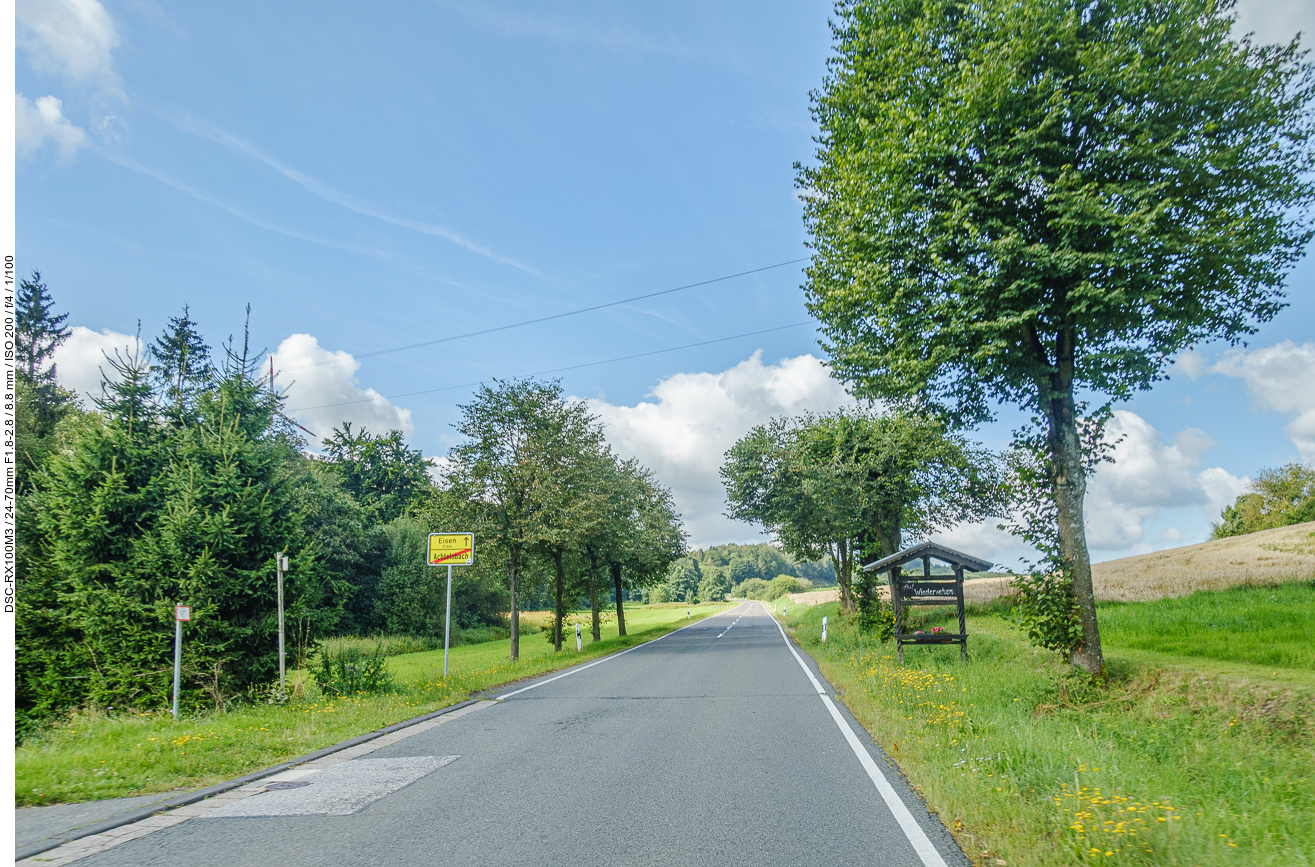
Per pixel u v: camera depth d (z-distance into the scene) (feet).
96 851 15.40
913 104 38.34
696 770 22.61
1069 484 38.70
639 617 249.96
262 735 30.37
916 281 38.14
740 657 69.05
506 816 17.79
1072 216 32.96
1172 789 18.57
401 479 207.31
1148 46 34.27
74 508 48.62
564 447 82.94
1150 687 34.35
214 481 50.57
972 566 52.70
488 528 79.66
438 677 54.13
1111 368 38.22
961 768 20.95
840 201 41.39
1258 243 34.42
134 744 29.71
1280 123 34.88
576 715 35.14
